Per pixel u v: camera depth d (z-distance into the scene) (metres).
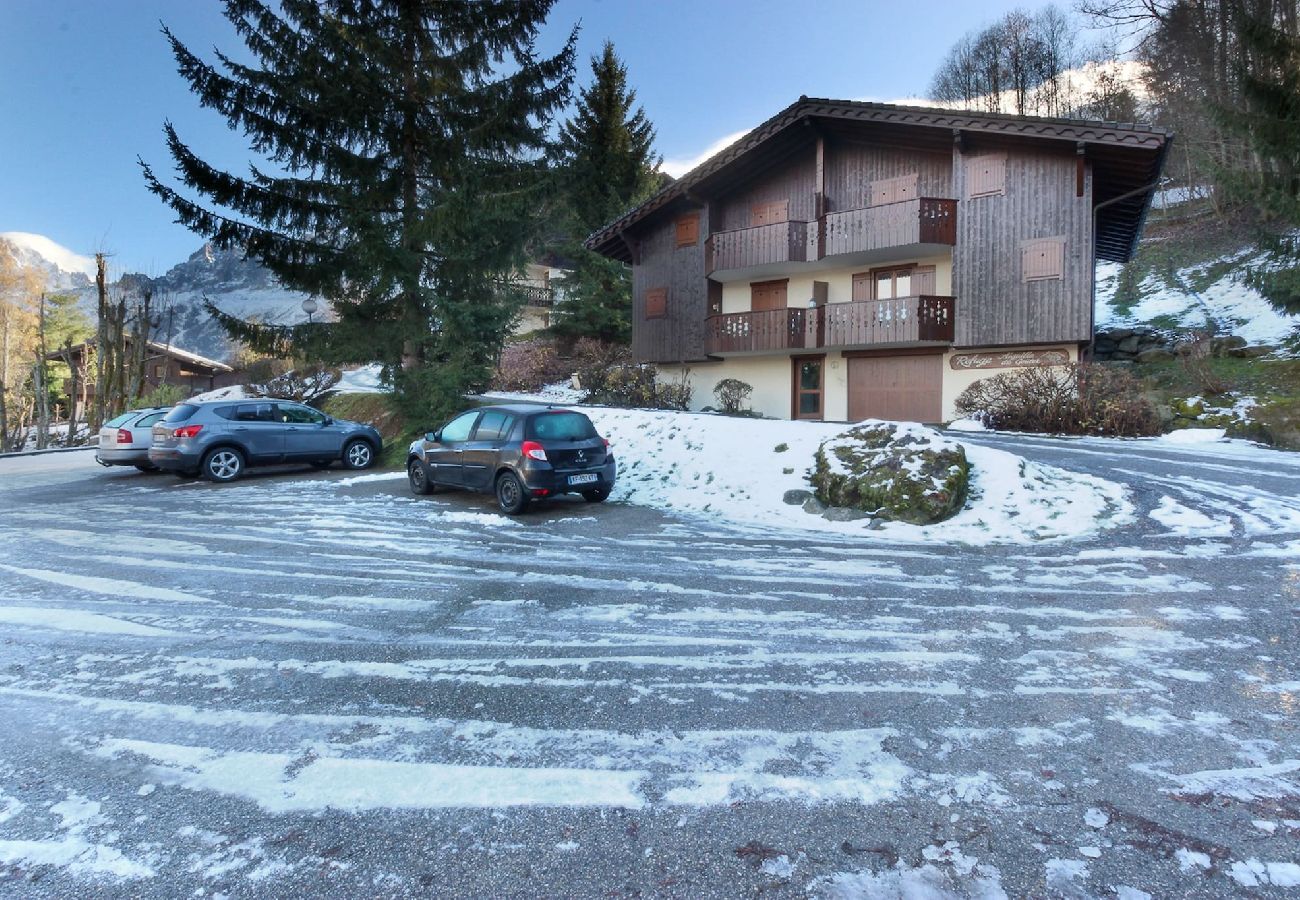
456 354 14.33
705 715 3.16
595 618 4.60
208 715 3.22
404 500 9.79
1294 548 6.01
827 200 19.45
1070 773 2.62
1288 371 14.65
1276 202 14.91
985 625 4.34
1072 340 15.84
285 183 13.41
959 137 16.78
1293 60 15.07
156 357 44.72
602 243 23.48
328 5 13.90
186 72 12.02
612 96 28.19
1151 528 6.87
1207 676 3.51
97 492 11.65
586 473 8.76
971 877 2.04
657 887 2.02
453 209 13.27
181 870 2.12
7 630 4.48
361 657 3.94
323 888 2.03
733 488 9.21
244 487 11.66
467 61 14.73
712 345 20.91
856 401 19.52
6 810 2.46
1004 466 8.45
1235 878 2.01
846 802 2.45
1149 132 14.47
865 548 6.57
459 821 2.37
